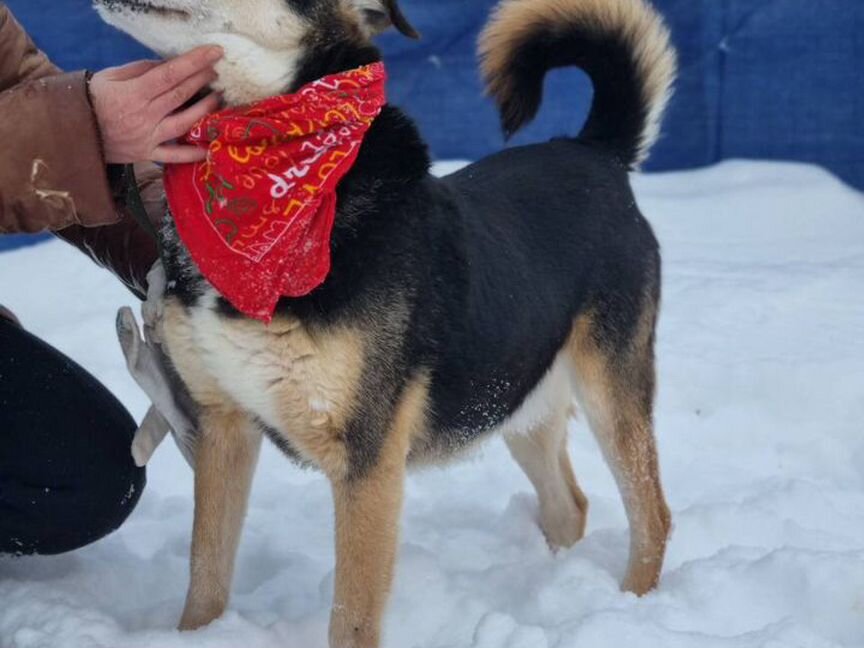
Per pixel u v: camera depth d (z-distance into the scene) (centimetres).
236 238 235
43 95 233
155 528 333
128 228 286
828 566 286
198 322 246
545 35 321
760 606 282
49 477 277
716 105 665
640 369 322
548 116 635
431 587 290
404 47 625
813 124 664
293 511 351
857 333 482
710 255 591
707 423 406
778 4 651
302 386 245
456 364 270
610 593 286
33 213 241
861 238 621
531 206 304
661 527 311
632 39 329
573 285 305
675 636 259
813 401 418
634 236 322
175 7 235
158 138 237
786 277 553
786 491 346
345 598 251
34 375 278
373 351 246
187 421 270
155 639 251
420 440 272
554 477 334
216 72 243
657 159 679
